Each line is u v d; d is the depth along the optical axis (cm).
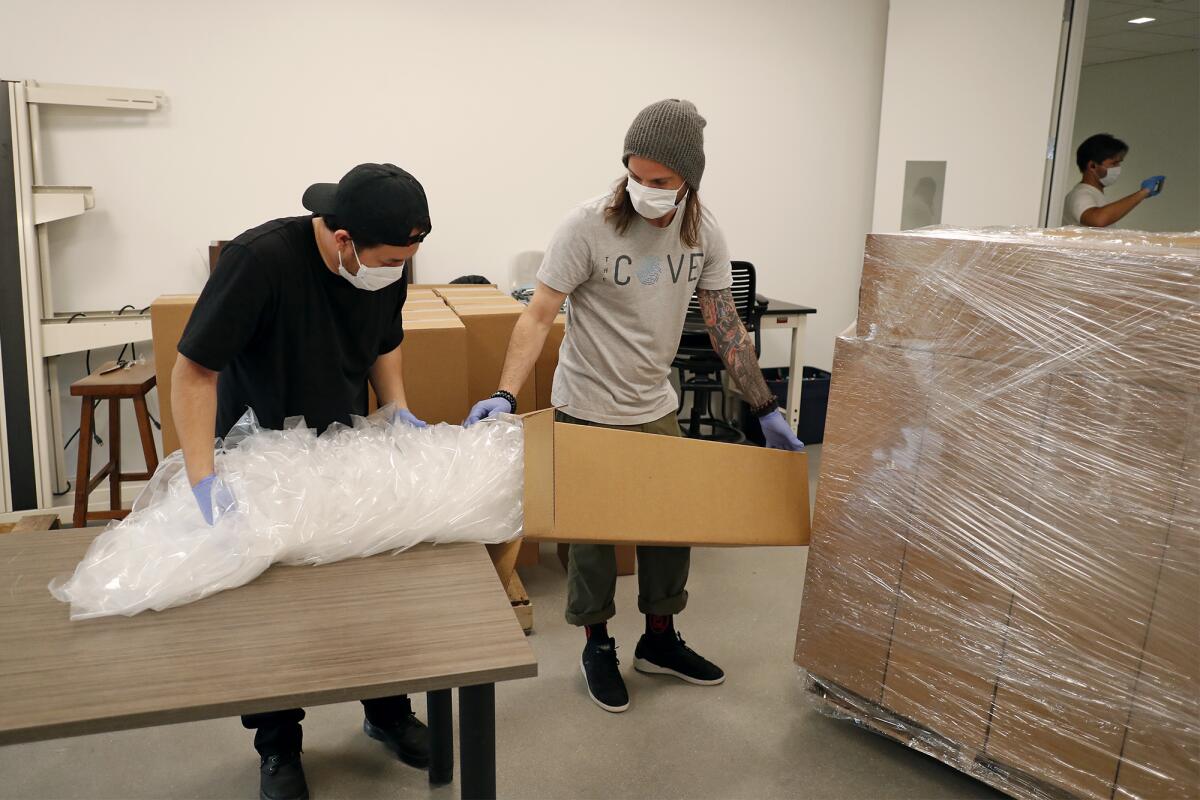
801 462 172
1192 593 129
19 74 304
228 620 105
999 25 396
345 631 103
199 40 324
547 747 184
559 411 191
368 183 123
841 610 178
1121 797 138
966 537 155
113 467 302
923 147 431
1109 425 136
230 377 147
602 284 177
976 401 151
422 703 203
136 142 323
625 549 278
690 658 211
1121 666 137
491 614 108
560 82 386
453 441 142
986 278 149
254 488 125
